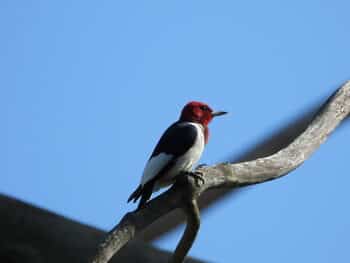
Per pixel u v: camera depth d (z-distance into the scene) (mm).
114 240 7164
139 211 7746
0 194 7750
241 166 9016
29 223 7641
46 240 7668
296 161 9766
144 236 10414
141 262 8445
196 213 8367
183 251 8570
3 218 7594
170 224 10414
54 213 7891
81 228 7930
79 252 7738
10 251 7461
